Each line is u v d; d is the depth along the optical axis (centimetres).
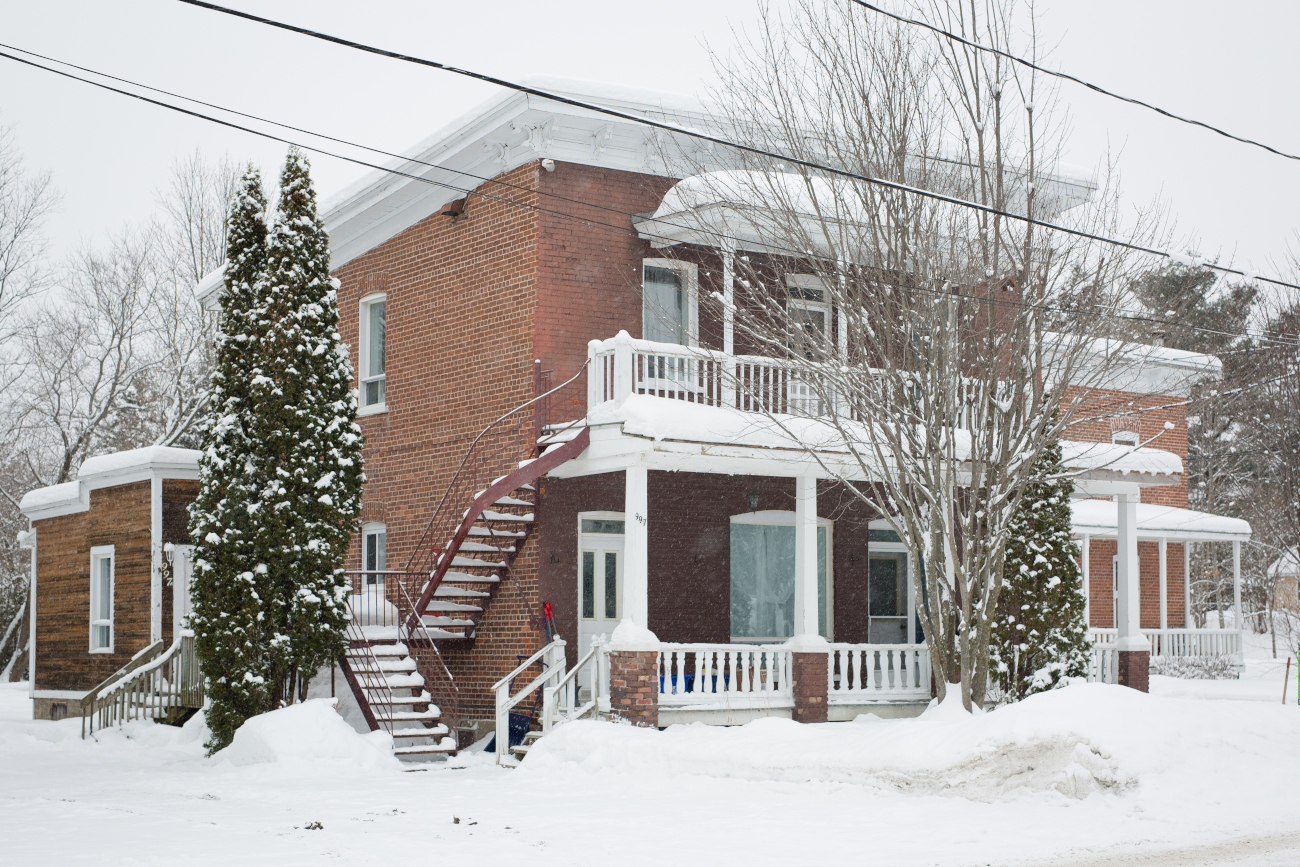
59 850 1006
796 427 1755
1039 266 1573
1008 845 1030
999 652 1847
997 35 1585
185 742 1977
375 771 1608
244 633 1698
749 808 1227
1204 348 3397
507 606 1933
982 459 1564
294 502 1730
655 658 1642
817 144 1644
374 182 2180
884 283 1548
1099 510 2917
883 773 1297
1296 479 3103
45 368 4425
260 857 969
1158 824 1141
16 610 4775
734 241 1847
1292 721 1418
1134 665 2097
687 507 2033
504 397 1961
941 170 1677
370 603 2109
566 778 1472
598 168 1952
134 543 2362
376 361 2334
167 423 4103
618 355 1717
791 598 2144
